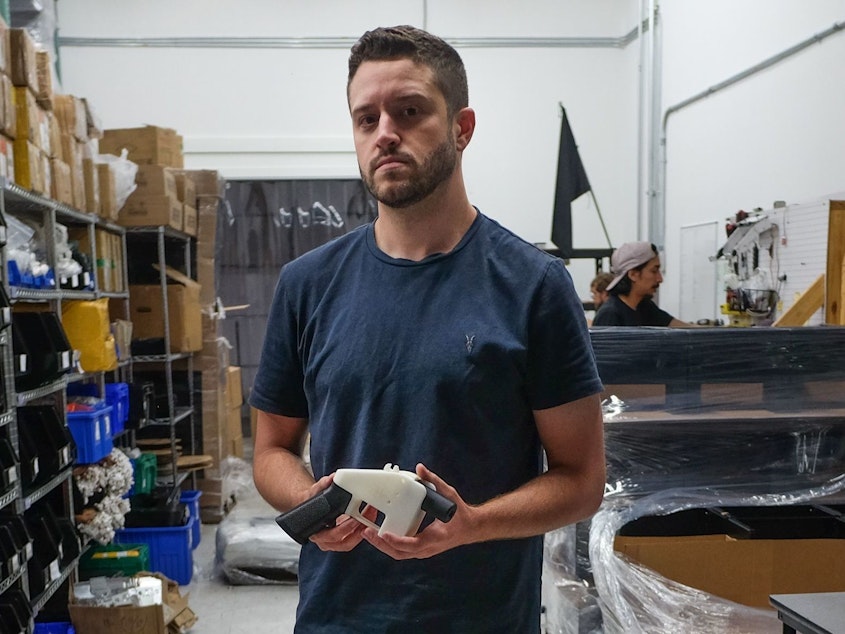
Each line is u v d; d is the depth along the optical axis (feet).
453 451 2.83
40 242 7.72
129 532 10.09
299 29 18.12
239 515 11.36
